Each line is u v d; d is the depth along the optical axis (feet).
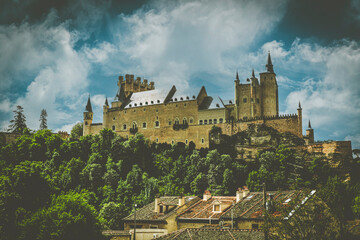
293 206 188.03
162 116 655.35
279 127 570.87
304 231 178.91
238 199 283.59
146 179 530.27
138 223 294.25
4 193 276.21
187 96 641.40
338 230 183.01
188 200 307.78
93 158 598.34
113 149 614.75
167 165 591.37
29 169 315.37
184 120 634.02
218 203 275.59
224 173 507.71
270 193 268.00
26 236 229.66
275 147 552.41
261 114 613.52
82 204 254.88
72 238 231.50
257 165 534.78
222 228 230.07
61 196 261.65
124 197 513.45
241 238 205.57
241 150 573.33
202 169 545.03
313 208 192.13
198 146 612.29
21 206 280.31
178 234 214.69
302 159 513.45
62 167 557.74
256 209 249.75
